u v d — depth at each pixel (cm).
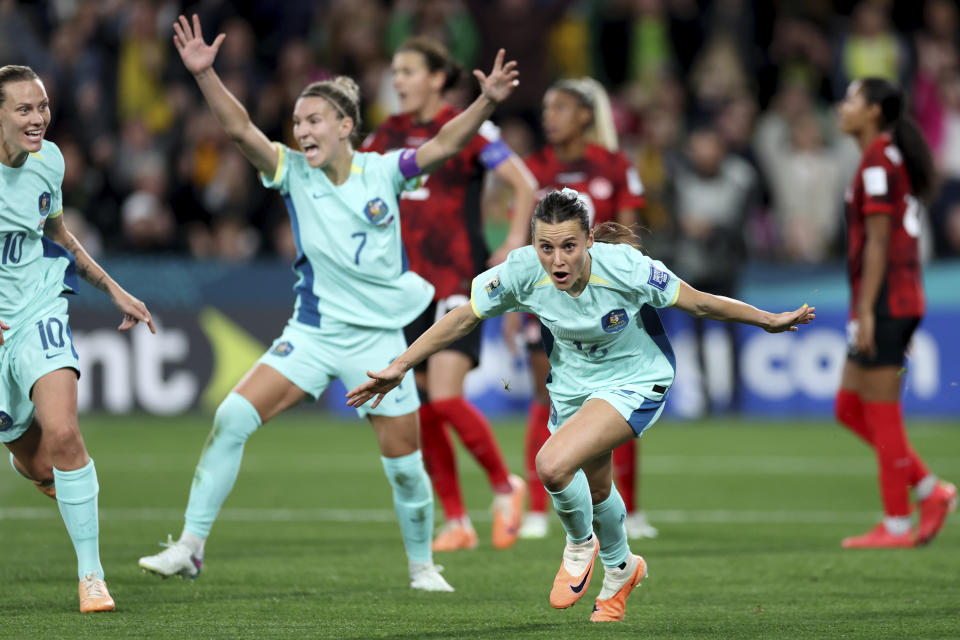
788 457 3928
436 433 2478
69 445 1723
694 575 2144
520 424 4606
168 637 1577
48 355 1742
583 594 1806
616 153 2717
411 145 2478
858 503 3089
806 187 5247
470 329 1702
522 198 2447
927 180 2525
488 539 2611
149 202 4891
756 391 4828
